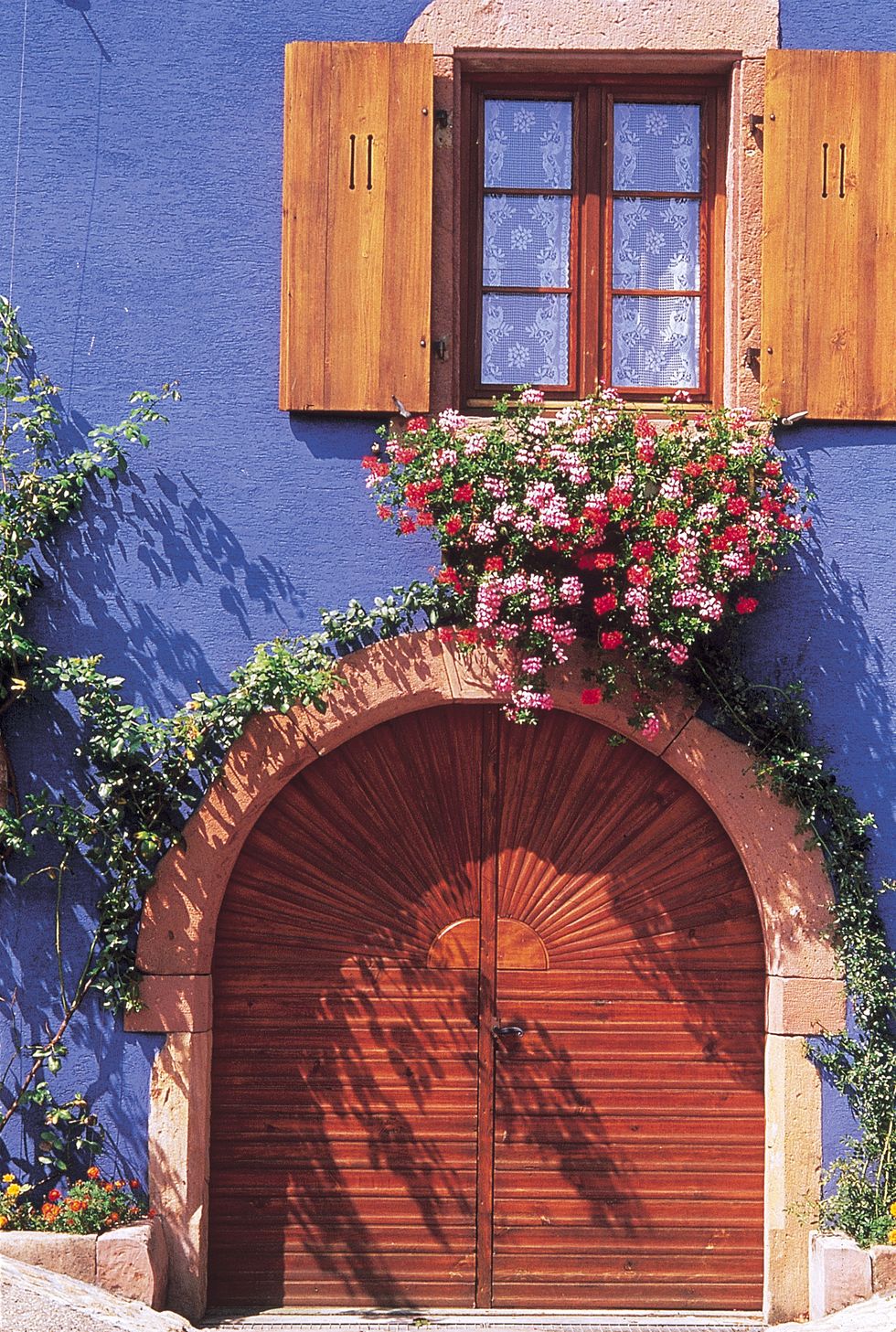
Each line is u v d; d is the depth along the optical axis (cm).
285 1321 531
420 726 559
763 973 556
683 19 553
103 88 553
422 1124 553
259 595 543
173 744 535
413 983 557
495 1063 555
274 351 548
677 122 569
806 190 549
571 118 568
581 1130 554
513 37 552
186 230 551
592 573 527
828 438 550
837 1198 527
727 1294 549
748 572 511
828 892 538
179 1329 486
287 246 543
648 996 558
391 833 559
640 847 559
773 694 541
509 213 568
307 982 555
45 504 536
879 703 545
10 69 553
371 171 544
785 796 539
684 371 567
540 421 515
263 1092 552
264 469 545
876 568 548
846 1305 508
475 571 526
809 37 558
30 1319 455
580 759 560
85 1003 533
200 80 554
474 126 568
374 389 540
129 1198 523
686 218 569
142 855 532
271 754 535
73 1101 527
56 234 550
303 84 545
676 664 516
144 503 545
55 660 541
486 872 559
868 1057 529
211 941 540
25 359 548
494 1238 551
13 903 537
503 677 532
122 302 549
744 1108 554
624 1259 551
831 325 547
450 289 553
